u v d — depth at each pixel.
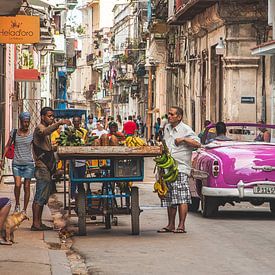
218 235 17.98
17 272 13.20
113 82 125.62
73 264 14.69
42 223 19.45
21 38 29.00
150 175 39.44
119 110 122.06
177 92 65.31
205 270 13.75
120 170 17.72
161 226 19.67
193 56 53.78
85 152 17.22
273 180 20.67
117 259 14.95
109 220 19.05
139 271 13.75
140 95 97.12
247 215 22.23
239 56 41.78
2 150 34.41
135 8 102.75
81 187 18.09
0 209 15.91
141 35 86.62
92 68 155.88
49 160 18.69
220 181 20.75
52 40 53.22
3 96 35.25
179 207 18.44
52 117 18.86
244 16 41.53
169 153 18.19
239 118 41.97
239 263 14.39
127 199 18.62
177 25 59.50
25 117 20.55
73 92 171.50
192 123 55.38
